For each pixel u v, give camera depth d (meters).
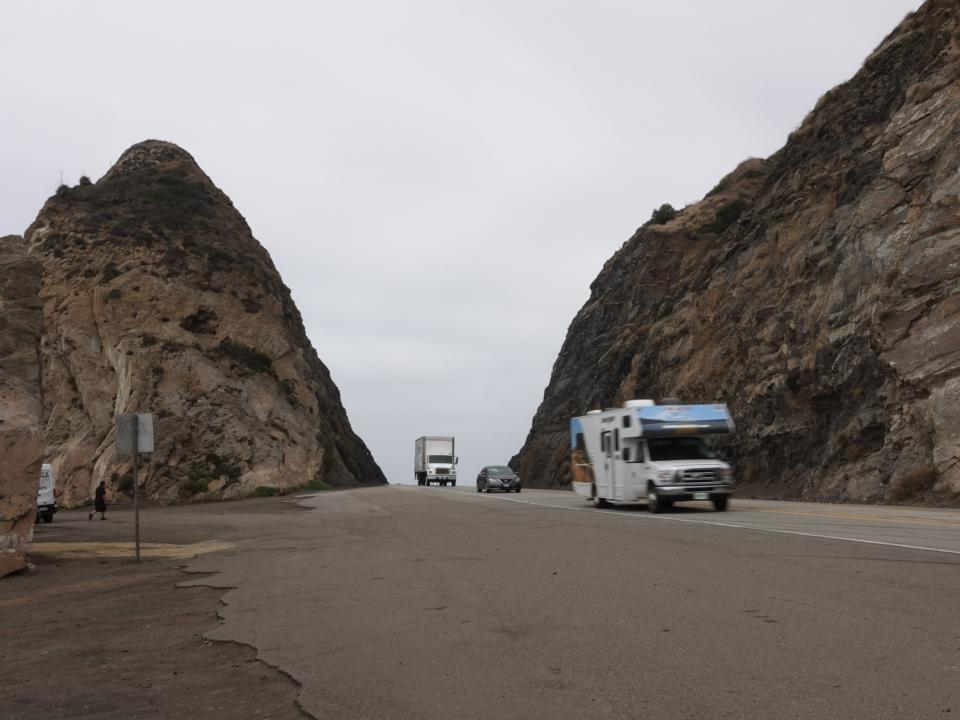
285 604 10.74
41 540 23.47
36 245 69.25
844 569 11.43
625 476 26.86
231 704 6.56
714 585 10.55
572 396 78.31
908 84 42.03
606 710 5.72
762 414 41.38
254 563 15.63
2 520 15.78
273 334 71.62
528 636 8.12
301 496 54.56
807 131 50.22
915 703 5.52
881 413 31.42
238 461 58.78
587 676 6.59
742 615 8.60
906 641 7.20
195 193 78.94
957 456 26.45
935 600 8.97
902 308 31.41
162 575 14.78
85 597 12.77
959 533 16.36
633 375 59.53
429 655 7.57
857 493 30.09
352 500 42.28
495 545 16.61
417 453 81.38
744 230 53.03
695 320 52.38
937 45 38.94
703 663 6.78
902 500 27.70
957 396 27.42
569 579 11.59
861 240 36.38
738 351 46.25
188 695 6.90
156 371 60.81
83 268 66.50
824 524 19.19
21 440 16.27
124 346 61.69
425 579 12.23
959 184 31.88
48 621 10.77
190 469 57.06
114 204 73.81
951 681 5.98
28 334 17.19
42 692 7.21
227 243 75.88
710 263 56.41
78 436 60.03
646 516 23.73
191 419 59.56
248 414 62.91
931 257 31.34
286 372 70.31
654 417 25.89
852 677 6.18
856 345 34.12
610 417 28.45
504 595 10.49
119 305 64.06
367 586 11.84
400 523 23.92
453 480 74.88
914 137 36.56
